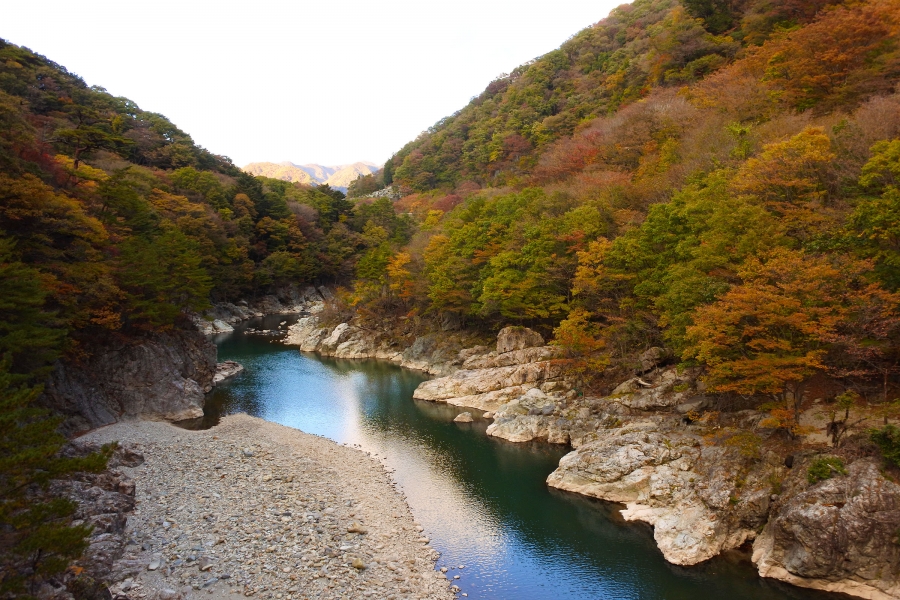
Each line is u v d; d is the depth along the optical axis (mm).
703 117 60844
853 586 21828
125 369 46562
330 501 30281
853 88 46844
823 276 26078
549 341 57719
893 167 28922
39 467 17172
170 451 37094
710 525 26047
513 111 144625
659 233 43250
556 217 61875
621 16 145875
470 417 48594
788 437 27625
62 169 56062
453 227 86688
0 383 16812
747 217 32938
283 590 21266
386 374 68688
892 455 22406
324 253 140500
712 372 29359
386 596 21500
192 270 66188
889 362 27641
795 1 68500
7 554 16031
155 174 115938
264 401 55844
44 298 33625
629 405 39750
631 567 25188
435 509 31188
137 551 23203
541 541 27578
